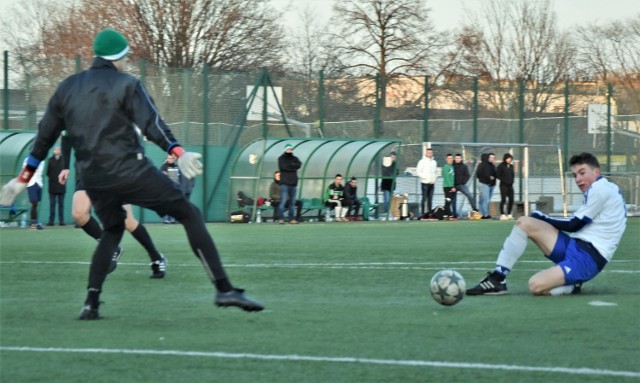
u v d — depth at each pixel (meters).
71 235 42.41
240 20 107.31
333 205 59.34
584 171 18.36
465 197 67.31
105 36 14.52
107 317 15.64
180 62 104.56
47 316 15.79
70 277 22.72
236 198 61.88
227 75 62.91
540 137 70.31
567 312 16.09
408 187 68.00
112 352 12.38
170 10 104.69
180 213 14.48
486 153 62.34
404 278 22.28
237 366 11.51
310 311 16.38
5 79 60.69
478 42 119.25
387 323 14.92
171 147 14.19
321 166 61.78
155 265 22.00
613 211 18.38
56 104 14.61
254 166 61.31
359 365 11.55
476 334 13.84
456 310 16.45
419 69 110.25
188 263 26.25
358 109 67.31
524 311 16.23
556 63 123.81
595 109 71.31
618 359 11.91
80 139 14.40
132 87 14.26
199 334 13.84
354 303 17.53
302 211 60.47
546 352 12.38
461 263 26.52
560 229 18.53
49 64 60.97
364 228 48.94
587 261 18.31
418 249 32.38
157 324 14.83
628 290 19.48
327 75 66.56
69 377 10.96
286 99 65.25
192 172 14.02
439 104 68.44
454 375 10.99
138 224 21.67
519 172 69.44
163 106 61.53
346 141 62.28
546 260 27.56
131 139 14.41
